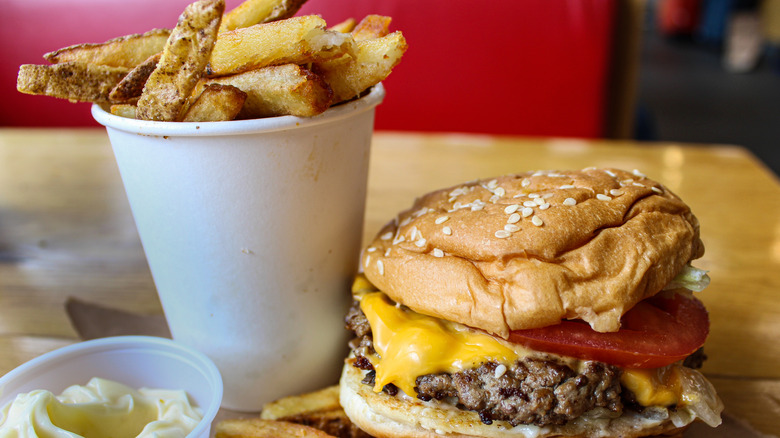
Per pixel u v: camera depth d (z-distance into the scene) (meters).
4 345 0.31
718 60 2.06
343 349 0.29
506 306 0.23
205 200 0.25
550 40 0.67
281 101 0.24
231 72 0.24
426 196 0.29
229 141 0.24
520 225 0.24
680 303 0.26
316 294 0.27
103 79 0.25
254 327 0.27
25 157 0.52
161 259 0.26
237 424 0.26
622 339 0.24
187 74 0.23
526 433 0.24
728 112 1.46
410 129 0.73
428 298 0.25
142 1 0.74
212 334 0.27
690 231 0.25
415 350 0.25
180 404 0.26
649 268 0.24
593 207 0.25
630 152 0.51
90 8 0.75
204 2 0.23
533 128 0.71
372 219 0.39
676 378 0.25
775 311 0.33
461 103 0.71
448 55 0.69
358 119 0.26
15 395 0.26
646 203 0.25
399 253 0.26
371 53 0.24
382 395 0.26
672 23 2.43
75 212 0.43
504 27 0.68
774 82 1.74
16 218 0.42
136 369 0.27
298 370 0.28
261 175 0.24
